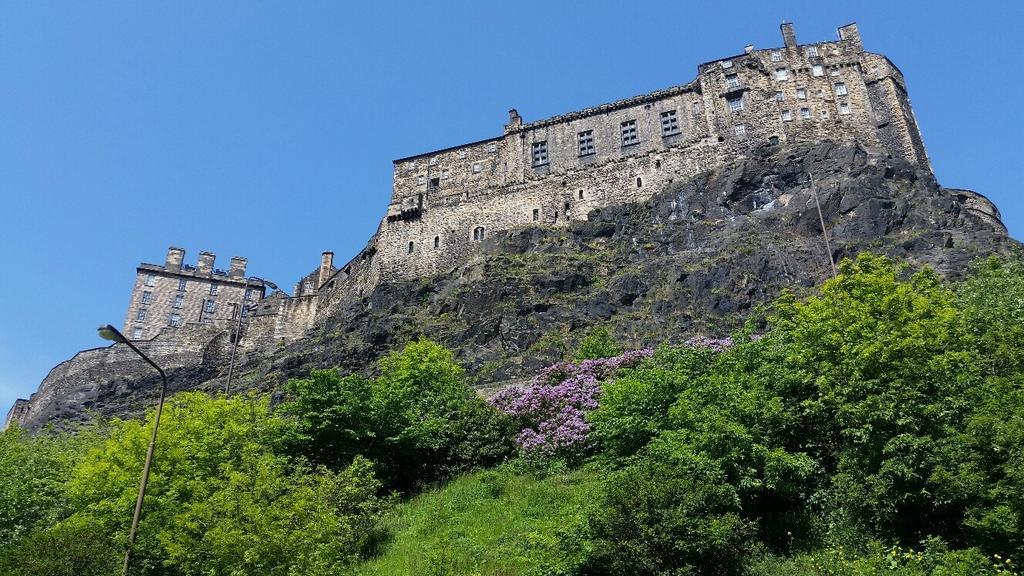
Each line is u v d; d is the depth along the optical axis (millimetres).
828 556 22016
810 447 25625
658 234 67312
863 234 58562
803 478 24328
